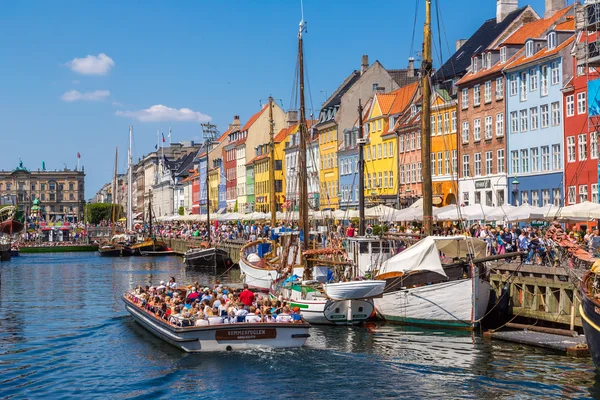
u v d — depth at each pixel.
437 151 81.12
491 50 73.56
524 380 27.73
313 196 106.19
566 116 62.50
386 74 107.19
